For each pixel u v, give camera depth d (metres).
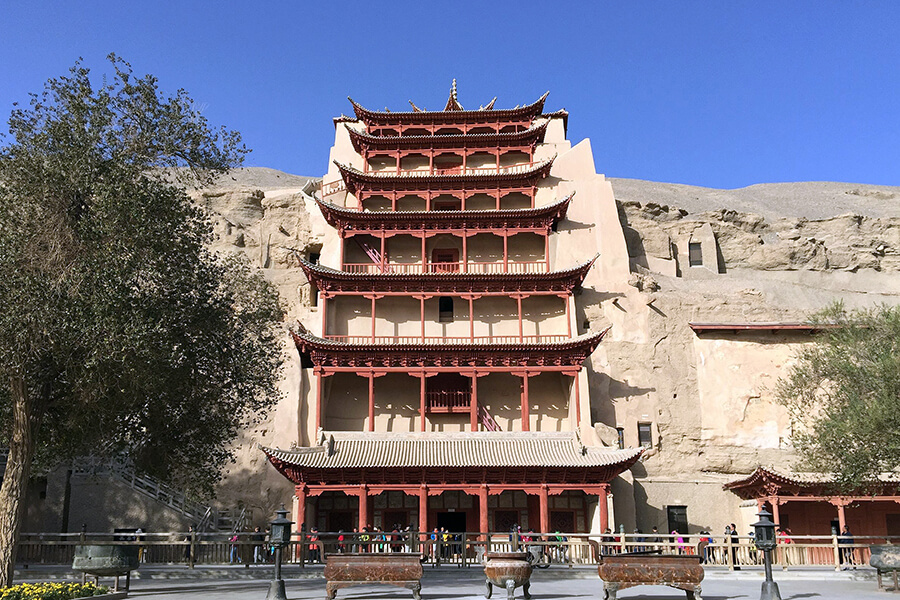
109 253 27.39
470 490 50.22
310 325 64.38
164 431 33.38
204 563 42.03
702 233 76.75
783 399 43.50
